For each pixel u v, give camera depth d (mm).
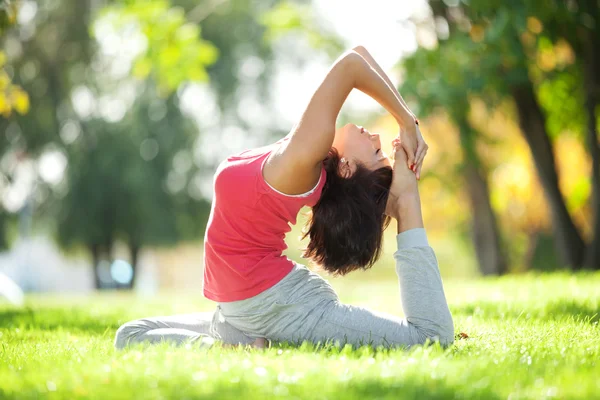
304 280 5473
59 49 36906
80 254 42062
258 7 43938
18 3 12398
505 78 17656
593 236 20484
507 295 10828
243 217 5281
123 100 41594
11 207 40531
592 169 20062
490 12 16906
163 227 40719
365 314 5430
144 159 40750
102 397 3789
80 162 39438
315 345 5383
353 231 5398
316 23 28812
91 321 9453
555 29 16906
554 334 6234
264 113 45906
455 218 38344
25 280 62219
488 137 25406
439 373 4223
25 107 14195
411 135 5480
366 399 3707
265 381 4035
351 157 5445
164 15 19203
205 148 44031
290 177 5160
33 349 5984
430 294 5418
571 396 3834
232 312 5523
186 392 3838
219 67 43594
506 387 4043
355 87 5289
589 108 19484
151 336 5637
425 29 19719
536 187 32844
